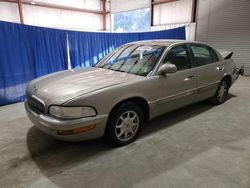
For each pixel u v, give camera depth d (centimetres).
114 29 1280
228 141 272
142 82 259
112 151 251
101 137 261
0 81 425
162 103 288
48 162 230
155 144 266
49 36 505
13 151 253
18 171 215
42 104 229
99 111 225
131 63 308
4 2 909
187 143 268
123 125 255
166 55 293
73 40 559
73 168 220
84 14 1215
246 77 738
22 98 466
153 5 1070
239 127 314
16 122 341
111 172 212
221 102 421
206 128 312
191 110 387
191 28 915
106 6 1289
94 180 201
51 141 276
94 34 607
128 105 253
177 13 990
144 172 212
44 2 1034
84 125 216
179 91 306
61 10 1112
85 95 217
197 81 334
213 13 829
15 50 443
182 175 206
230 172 210
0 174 210
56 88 242
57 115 215
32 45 473
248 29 743
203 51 358
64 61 549
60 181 200
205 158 234
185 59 319
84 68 336
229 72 412
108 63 337
